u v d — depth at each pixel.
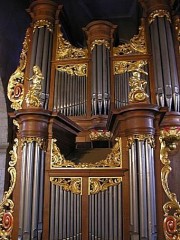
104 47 6.88
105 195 4.68
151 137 4.62
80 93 6.57
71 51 6.95
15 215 4.80
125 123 4.79
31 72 6.46
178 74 6.27
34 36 7.00
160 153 4.72
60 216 4.71
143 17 7.00
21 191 4.71
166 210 4.50
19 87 6.29
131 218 4.36
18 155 5.05
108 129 6.08
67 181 4.85
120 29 8.93
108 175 4.74
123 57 6.70
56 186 4.86
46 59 6.74
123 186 4.65
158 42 6.51
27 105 5.27
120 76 6.59
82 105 6.48
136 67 6.43
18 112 5.02
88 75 6.71
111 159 4.81
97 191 4.72
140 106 4.60
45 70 6.61
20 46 8.14
